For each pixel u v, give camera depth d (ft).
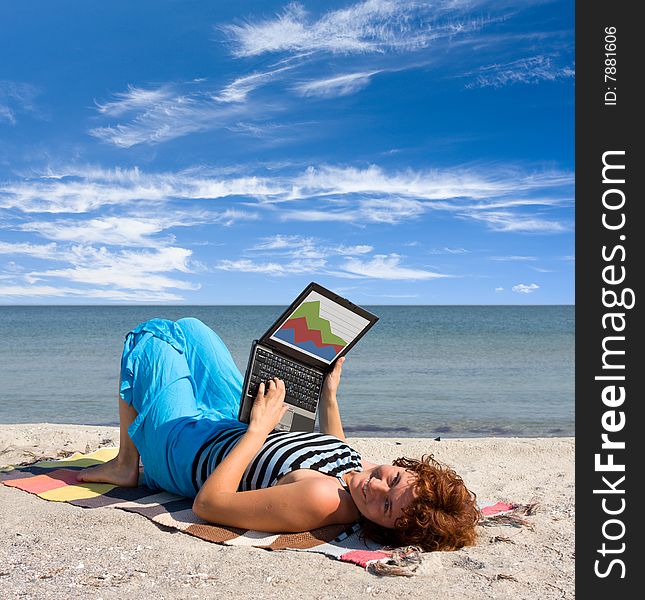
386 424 30.12
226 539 10.77
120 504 12.75
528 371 56.65
